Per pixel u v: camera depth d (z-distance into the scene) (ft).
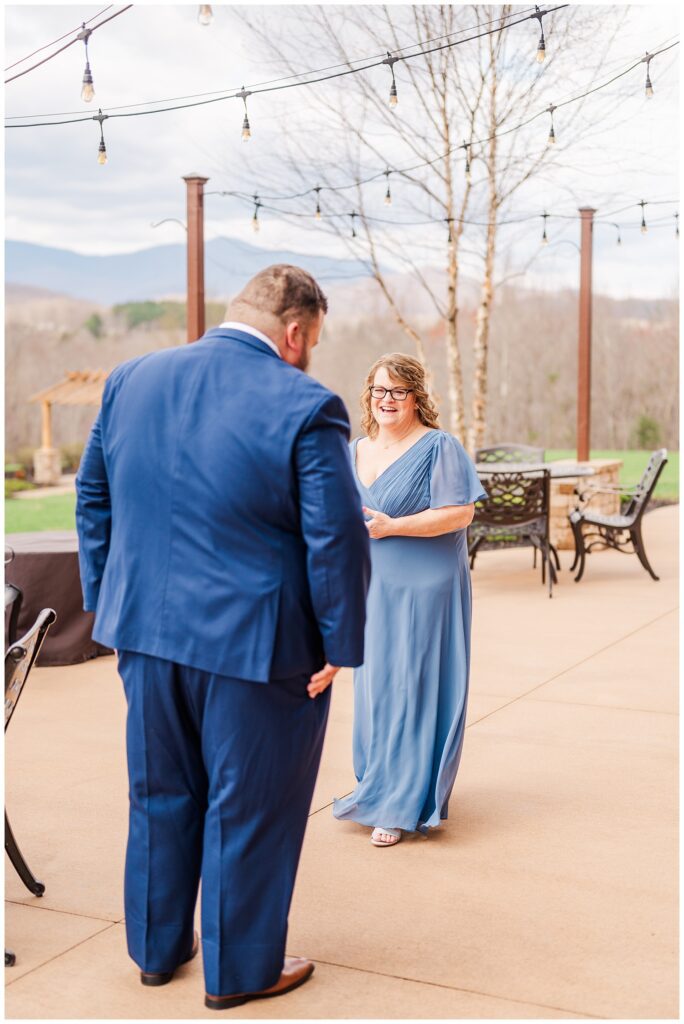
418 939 9.49
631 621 24.02
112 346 148.97
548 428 107.34
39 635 9.77
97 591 8.73
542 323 106.93
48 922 9.90
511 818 12.44
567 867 11.02
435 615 11.71
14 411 120.67
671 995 8.48
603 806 12.80
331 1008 8.34
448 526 11.58
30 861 11.29
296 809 8.37
